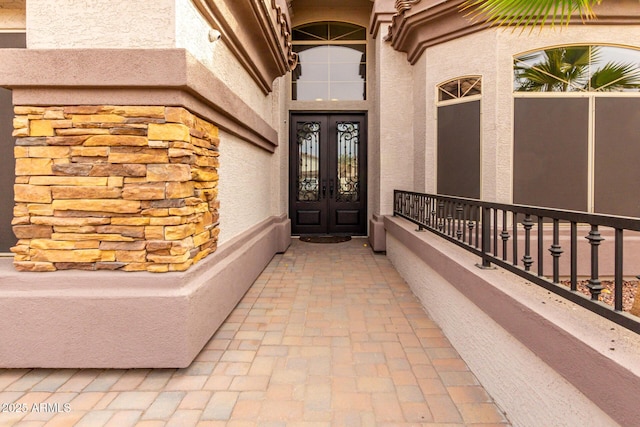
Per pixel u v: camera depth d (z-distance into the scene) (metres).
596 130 4.46
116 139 2.61
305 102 8.29
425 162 5.56
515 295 2.14
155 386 2.54
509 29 4.54
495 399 2.38
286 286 4.91
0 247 3.26
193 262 2.95
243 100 4.50
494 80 4.62
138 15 2.62
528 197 4.54
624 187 4.45
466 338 2.87
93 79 2.55
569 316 1.82
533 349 1.90
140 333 2.61
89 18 2.63
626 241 4.16
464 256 3.22
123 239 2.66
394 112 6.80
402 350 3.10
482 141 4.79
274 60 5.34
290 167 8.50
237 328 3.53
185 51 2.56
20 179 2.64
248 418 2.22
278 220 6.97
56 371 2.70
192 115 2.84
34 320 2.58
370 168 8.38
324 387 2.55
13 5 3.26
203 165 3.09
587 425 1.58
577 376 1.58
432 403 2.37
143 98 2.61
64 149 2.62
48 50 2.54
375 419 2.21
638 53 4.39
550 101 4.52
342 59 8.45
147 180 2.63
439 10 4.90
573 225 1.84
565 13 4.25
